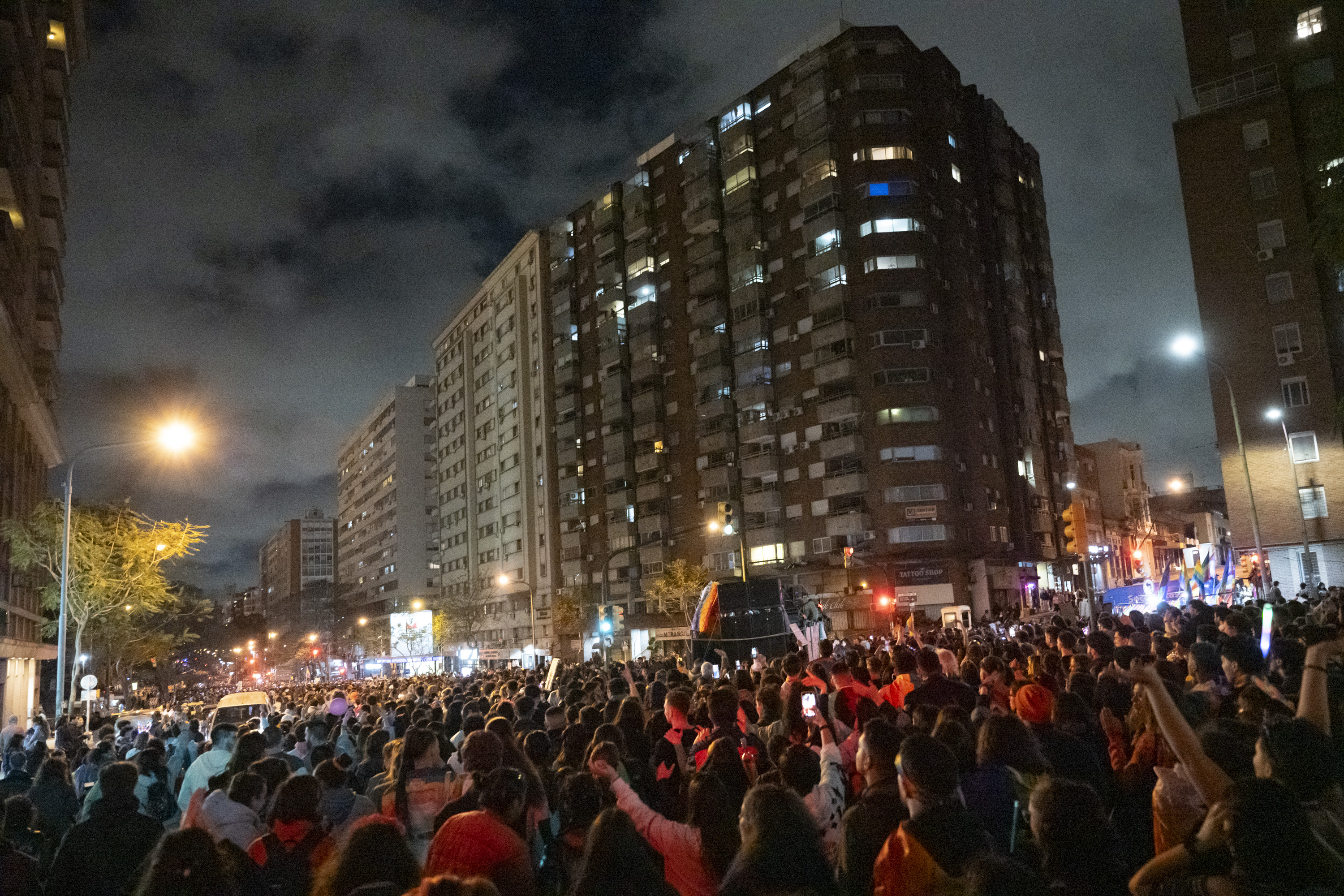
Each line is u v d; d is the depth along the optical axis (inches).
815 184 2465.6
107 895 221.5
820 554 2385.6
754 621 1220.5
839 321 2381.9
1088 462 3309.5
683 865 179.8
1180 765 171.8
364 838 149.7
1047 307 2844.5
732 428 2714.1
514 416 3762.3
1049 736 230.5
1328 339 1722.4
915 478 2250.2
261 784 236.1
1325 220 483.5
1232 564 1200.8
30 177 1502.2
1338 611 581.6
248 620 6796.3
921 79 2522.1
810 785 214.2
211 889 158.4
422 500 5201.8
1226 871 134.2
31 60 1446.9
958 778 175.0
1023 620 1988.2
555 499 3440.0
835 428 2388.0
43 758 442.6
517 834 177.6
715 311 2765.7
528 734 289.3
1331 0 634.8
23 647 1604.3
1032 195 2906.0
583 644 3117.6
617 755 208.5
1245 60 1866.4
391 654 3799.2
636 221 3088.1
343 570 6530.5
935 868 140.3
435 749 248.4
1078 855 140.8
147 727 861.2
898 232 2359.7
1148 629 623.8
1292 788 149.3
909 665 406.6
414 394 5300.2
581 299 3371.1
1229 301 1803.6
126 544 1328.7
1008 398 2529.5
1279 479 1721.2
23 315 1483.8
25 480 1731.1
